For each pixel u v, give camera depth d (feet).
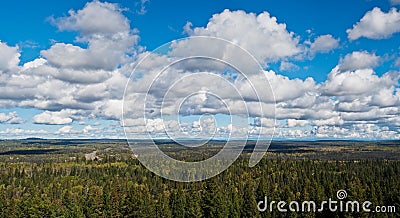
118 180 294.25
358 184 261.24
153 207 247.50
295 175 312.71
